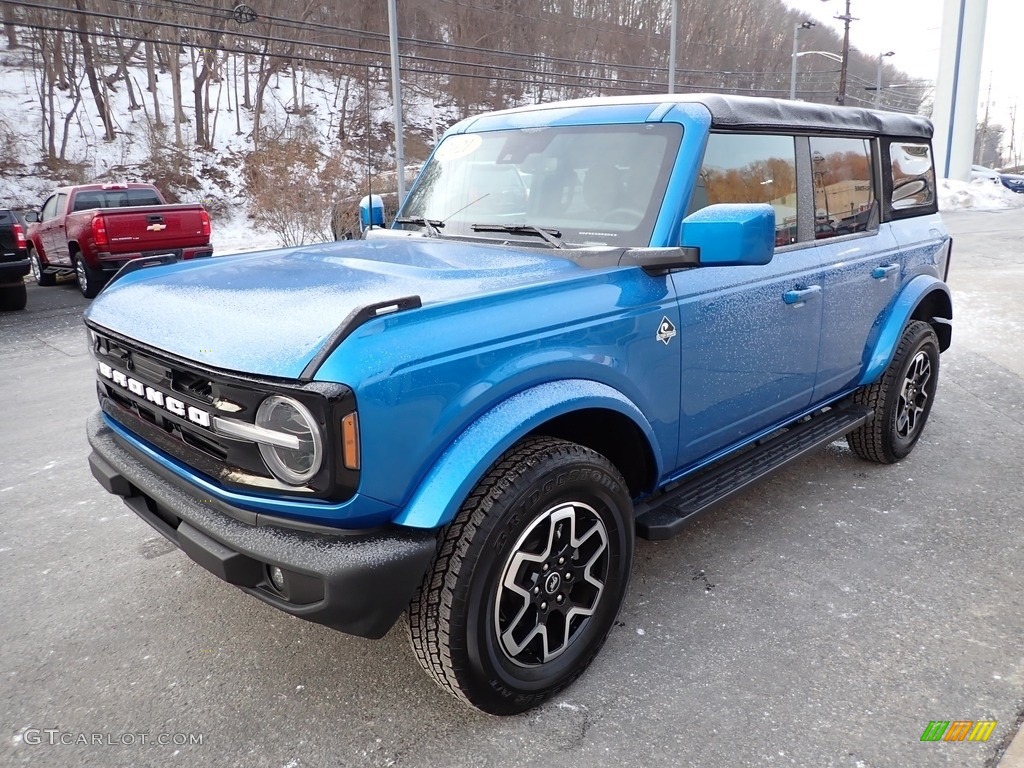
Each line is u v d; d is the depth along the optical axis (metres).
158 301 2.56
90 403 6.46
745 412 3.34
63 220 13.34
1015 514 3.92
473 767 2.28
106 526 4.02
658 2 55.03
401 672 2.75
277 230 19.42
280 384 1.99
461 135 3.75
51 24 34.12
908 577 3.32
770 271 3.29
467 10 43.12
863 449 4.50
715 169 3.00
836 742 2.35
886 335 4.21
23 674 2.78
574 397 2.41
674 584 3.29
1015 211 26.16
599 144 3.12
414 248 3.12
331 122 42.12
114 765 2.33
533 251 2.91
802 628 2.96
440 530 2.24
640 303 2.68
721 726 2.43
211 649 2.91
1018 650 2.79
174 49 35.81
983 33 29.59
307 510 2.06
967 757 2.28
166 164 34.16
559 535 2.48
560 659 2.57
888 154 4.27
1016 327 8.23
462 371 2.18
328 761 2.32
